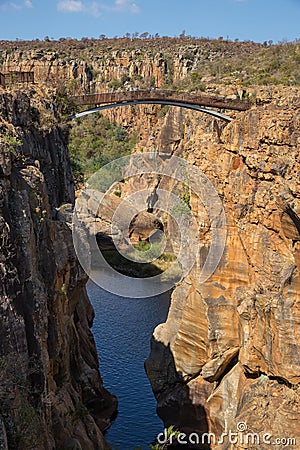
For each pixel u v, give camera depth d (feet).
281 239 86.94
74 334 98.94
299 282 80.84
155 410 104.27
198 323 100.37
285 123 86.79
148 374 108.17
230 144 103.35
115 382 112.88
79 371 98.89
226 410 93.40
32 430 56.90
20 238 64.03
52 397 72.95
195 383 100.32
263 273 89.04
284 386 83.41
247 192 96.02
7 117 75.82
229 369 99.25
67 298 81.82
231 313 97.91
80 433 77.46
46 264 72.95
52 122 97.76
